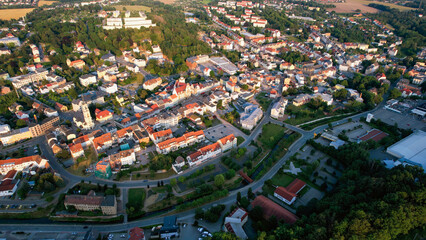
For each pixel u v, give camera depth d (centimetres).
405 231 19700
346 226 19712
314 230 19825
